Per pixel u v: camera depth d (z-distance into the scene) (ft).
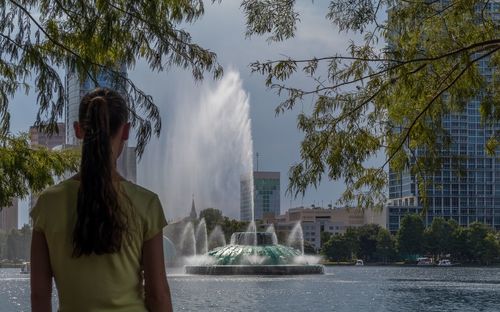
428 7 40.32
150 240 13.03
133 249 12.80
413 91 39.91
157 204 13.19
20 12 30.71
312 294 169.99
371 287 213.87
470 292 205.46
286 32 40.37
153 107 31.48
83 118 13.08
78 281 12.56
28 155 40.91
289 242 457.27
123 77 31.14
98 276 12.57
